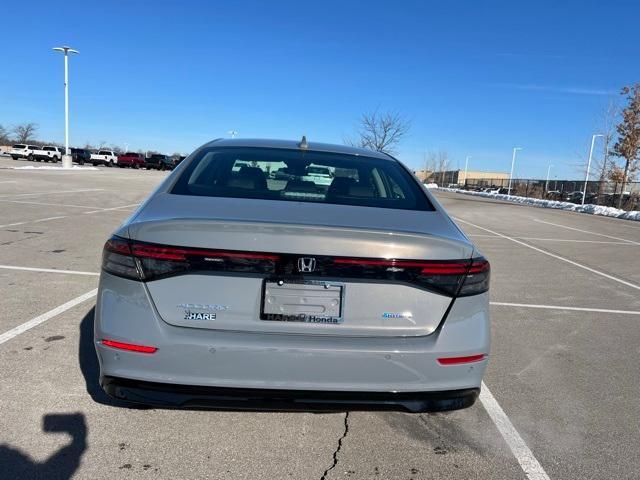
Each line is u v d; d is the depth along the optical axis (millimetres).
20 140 103875
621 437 2971
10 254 7047
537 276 7629
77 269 6305
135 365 2234
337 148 3746
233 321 2250
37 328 4199
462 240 2469
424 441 2836
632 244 12562
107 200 15781
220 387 2230
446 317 2348
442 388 2344
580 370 3955
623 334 4934
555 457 2740
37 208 12539
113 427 2803
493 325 5035
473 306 2395
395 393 2297
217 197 2695
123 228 2342
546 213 24047
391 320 2309
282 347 2203
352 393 2273
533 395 3473
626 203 32000
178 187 2816
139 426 2824
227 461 2564
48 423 2811
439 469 2594
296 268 2227
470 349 2355
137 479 2400
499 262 8688
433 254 2328
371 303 2295
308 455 2650
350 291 2279
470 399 2434
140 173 45812
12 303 4852
